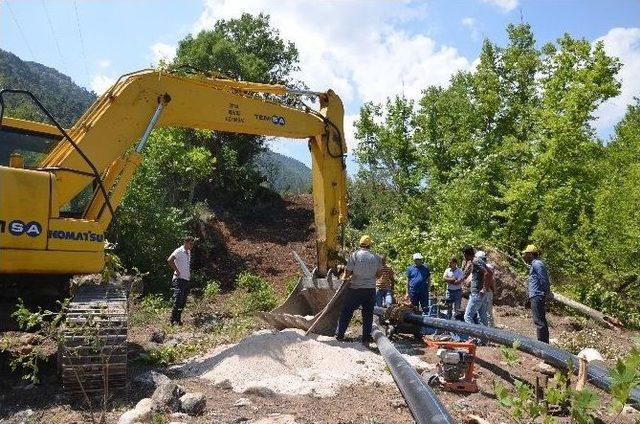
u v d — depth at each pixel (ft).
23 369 25.38
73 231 25.13
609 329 51.57
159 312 45.78
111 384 22.90
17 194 23.91
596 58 76.18
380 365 27.84
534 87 91.71
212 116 32.45
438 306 41.60
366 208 93.86
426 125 94.84
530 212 74.69
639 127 105.09
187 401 20.61
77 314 23.49
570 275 64.34
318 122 36.73
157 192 70.95
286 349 27.78
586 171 75.82
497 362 30.71
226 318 45.65
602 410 22.67
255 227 93.45
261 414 20.80
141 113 29.50
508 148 81.66
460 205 77.25
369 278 32.19
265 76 111.24
